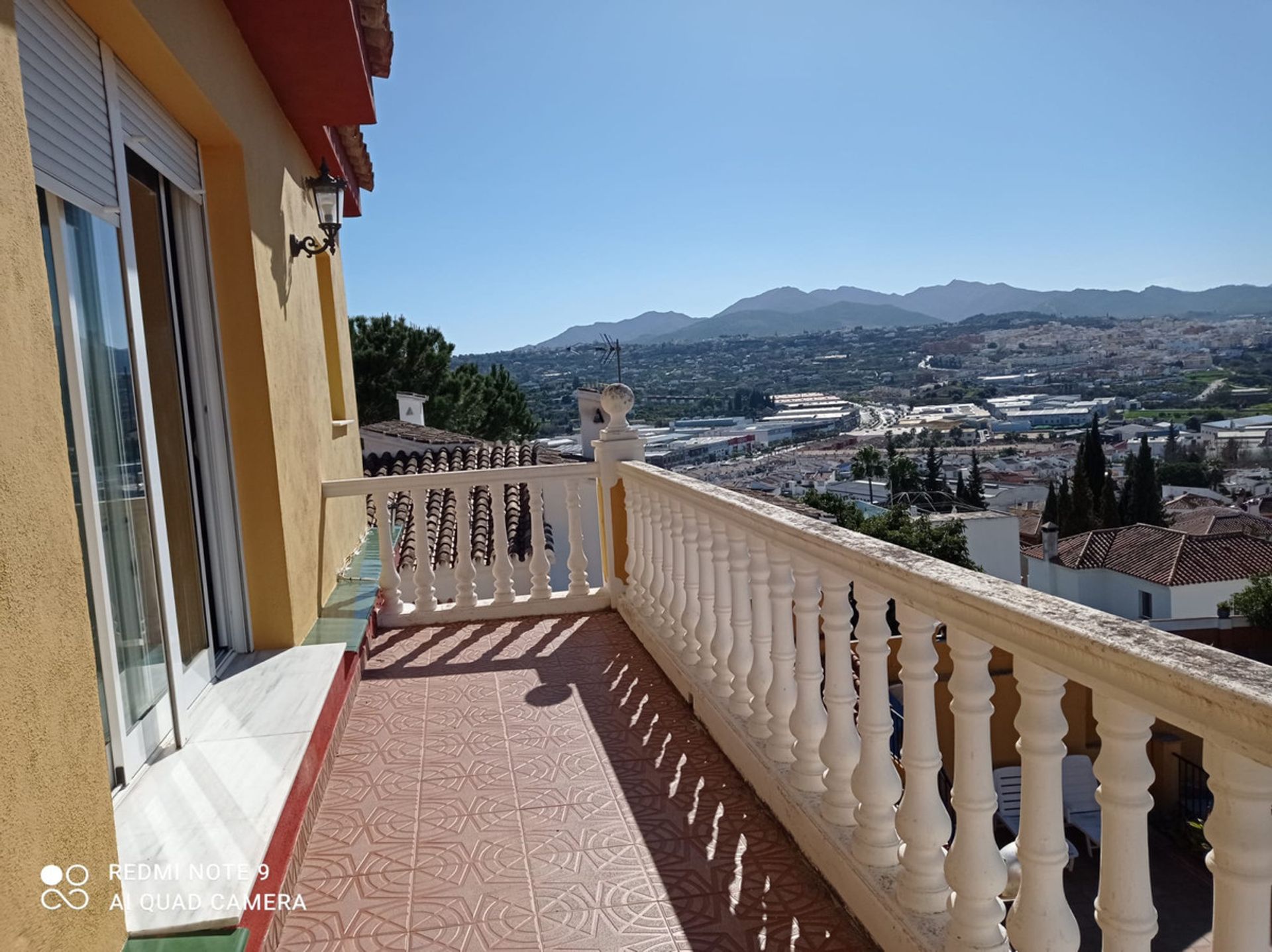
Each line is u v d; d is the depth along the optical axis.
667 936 2.42
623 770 3.50
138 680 2.82
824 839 2.60
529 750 3.75
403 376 27.89
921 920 2.11
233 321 3.93
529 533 10.49
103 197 2.70
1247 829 1.21
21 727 1.49
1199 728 1.23
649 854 2.85
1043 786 1.63
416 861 2.87
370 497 10.48
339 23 3.90
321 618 4.75
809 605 2.81
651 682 4.55
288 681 3.59
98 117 2.69
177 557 3.47
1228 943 1.24
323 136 5.51
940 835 2.13
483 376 34.19
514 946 2.41
